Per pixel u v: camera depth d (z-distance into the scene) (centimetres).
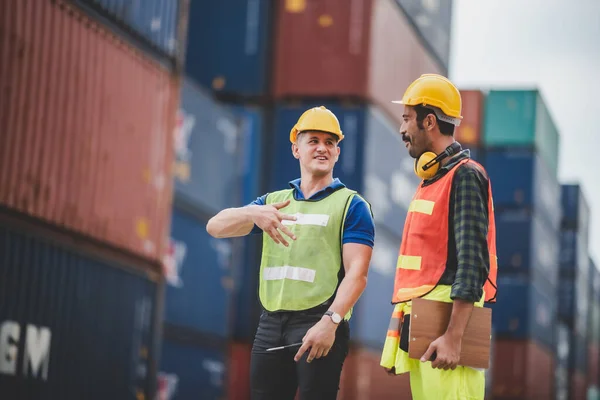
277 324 587
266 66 2256
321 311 580
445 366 528
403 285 564
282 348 582
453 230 552
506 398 3212
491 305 3281
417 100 571
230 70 2264
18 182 1223
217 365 1909
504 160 3344
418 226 562
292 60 2236
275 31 2269
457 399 547
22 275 1218
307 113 611
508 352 3231
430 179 571
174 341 1730
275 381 591
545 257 3619
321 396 572
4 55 1208
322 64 2211
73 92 1360
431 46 2706
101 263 1420
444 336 529
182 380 1755
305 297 580
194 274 1825
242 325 2156
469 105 3381
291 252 589
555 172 3878
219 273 1942
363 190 2114
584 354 5025
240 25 2270
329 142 605
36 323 1239
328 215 589
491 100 3381
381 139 2244
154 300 1591
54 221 1298
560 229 4516
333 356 576
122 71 1502
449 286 550
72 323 1325
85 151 1387
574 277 4459
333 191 600
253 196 2203
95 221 1405
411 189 2473
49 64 1301
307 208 598
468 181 548
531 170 3316
